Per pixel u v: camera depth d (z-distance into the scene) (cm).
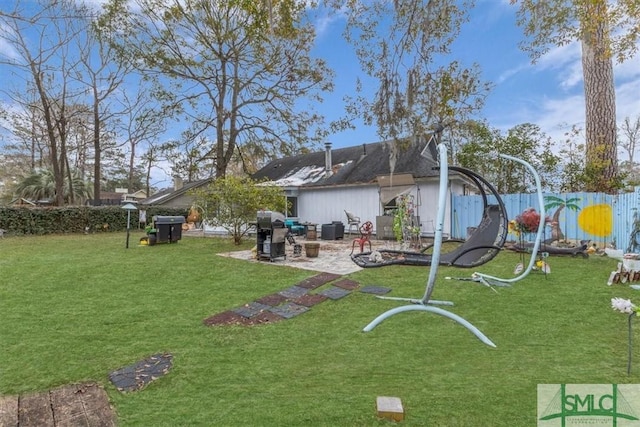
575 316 481
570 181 1291
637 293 579
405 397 292
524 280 675
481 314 495
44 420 271
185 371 345
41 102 2036
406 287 639
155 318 491
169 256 968
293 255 998
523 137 1391
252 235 1314
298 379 326
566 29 857
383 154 1686
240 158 2177
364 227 1216
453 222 1368
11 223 1546
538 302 544
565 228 1098
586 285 634
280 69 1895
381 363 355
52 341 415
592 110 1124
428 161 1470
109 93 2259
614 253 889
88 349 395
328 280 687
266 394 301
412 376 328
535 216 735
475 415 265
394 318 486
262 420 264
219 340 418
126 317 494
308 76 1898
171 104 1922
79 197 3034
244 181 1227
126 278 711
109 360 369
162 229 1243
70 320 482
